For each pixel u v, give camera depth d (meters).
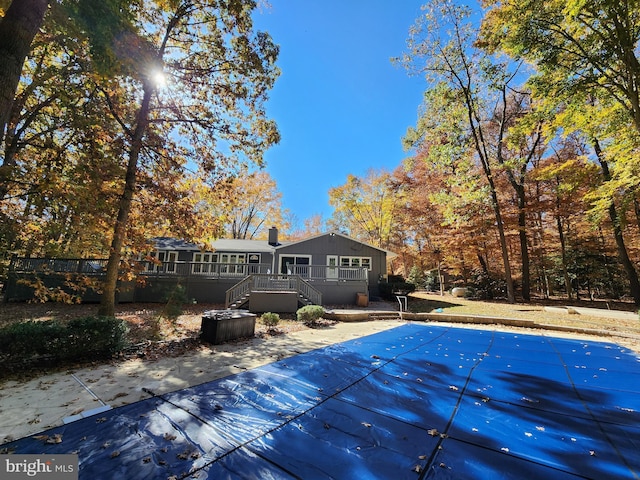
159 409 3.39
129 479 2.17
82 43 5.31
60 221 7.66
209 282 14.84
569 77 9.76
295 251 18.28
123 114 9.26
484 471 2.34
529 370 5.15
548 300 15.79
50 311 11.01
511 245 21.12
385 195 28.84
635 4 7.89
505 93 16.17
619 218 12.88
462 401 3.76
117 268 8.55
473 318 10.93
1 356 4.38
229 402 3.61
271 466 2.36
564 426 3.11
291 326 9.46
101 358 5.39
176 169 10.33
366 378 4.62
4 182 7.14
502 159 16.53
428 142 18.78
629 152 10.56
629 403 3.72
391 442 2.75
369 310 13.07
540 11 9.24
